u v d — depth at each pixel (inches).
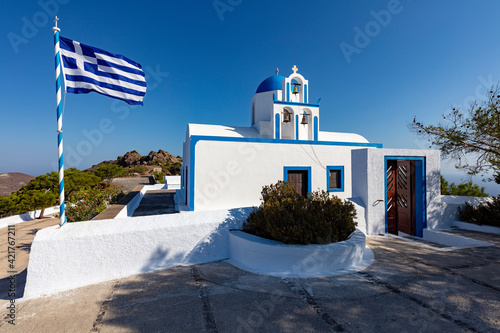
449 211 350.3
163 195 735.7
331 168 454.9
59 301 155.9
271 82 582.9
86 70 229.1
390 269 193.8
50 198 661.9
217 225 231.6
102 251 191.2
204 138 379.9
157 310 141.3
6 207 606.9
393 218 345.4
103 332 122.9
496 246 253.4
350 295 153.1
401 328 119.6
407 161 351.3
